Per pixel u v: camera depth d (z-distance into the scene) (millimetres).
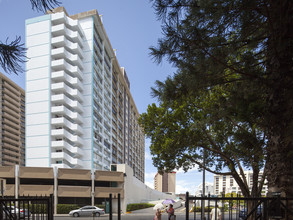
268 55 4355
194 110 13203
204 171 18547
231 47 4281
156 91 5340
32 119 49438
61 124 49375
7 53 2562
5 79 85125
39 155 47875
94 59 57938
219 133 12055
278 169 3822
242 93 5367
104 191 40344
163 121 14484
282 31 3629
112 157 67375
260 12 4152
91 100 53375
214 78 4855
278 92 3863
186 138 13547
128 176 45062
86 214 30000
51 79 50750
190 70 4531
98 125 57906
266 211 3879
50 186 37969
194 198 4230
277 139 3852
